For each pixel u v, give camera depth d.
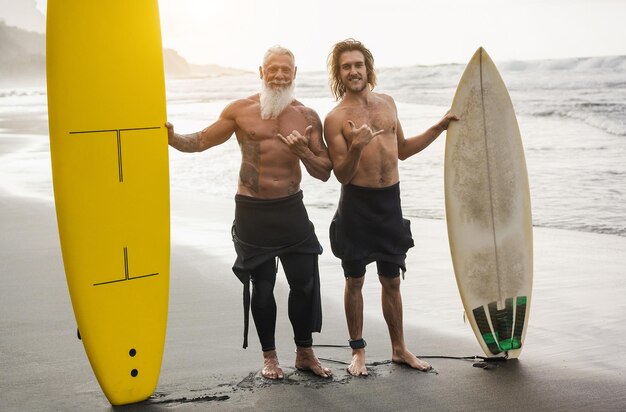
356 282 3.81
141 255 3.52
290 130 3.68
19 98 42.66
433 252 6.63
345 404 3.37
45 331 4.54
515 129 4.18
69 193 3.37
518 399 3.41
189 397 3.50
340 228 3.83
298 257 3.74
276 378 3.71
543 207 8.70
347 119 3.72
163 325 3.57
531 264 4.14
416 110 18.56
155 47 3.54
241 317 4.80
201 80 34.28
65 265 3.40
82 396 3.54
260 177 3.68
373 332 4.51
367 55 3.85
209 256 6.50
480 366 3.87
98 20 3.39
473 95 4.12
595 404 3.33
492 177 4.14
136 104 3.48
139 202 3.51
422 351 4.16
